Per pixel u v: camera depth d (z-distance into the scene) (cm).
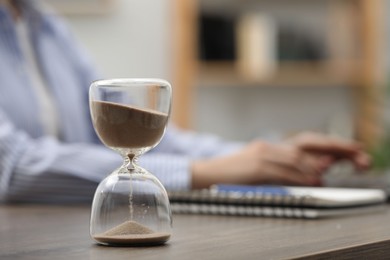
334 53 408
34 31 219
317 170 161
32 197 155
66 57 225
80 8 372
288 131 417
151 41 378
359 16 400
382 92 381
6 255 83
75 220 120
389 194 148
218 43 408
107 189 92
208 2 407
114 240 89
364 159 199
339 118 409
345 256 86
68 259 80
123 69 377
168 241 93
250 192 127
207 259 78
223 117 420
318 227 107
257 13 409
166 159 154
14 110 203
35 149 157
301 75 405
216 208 126
